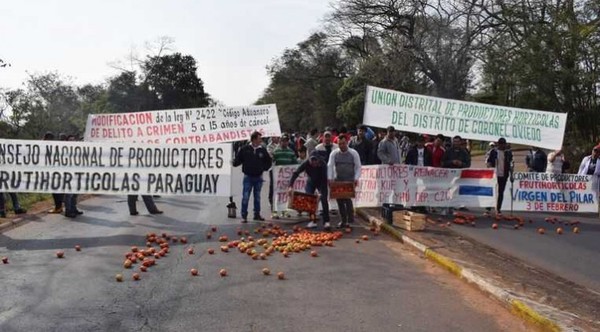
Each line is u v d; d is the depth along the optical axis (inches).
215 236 443.5
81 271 329.1
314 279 315.3
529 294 277.4
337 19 2165.4
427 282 313.6
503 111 619.2
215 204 653.3
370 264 354.3
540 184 631.8
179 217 545.6
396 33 1983.3
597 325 234.1
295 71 3255.4
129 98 3095.5
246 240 424.8
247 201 522.3
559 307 258.2
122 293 284.0
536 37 1073.5
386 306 267.1
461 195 593.6
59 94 1685.5
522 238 458.9
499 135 621.0
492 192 593.3
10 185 489.4
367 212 560.4
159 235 443.2
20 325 236.5
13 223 492.4
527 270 337.7
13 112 949.8
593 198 642.8
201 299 274.5
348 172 482.9
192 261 356.5
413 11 1900.8
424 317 252.2
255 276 319.9
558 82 1035.9
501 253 390.0
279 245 398.9
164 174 502.9
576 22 1047.6
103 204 658.2
